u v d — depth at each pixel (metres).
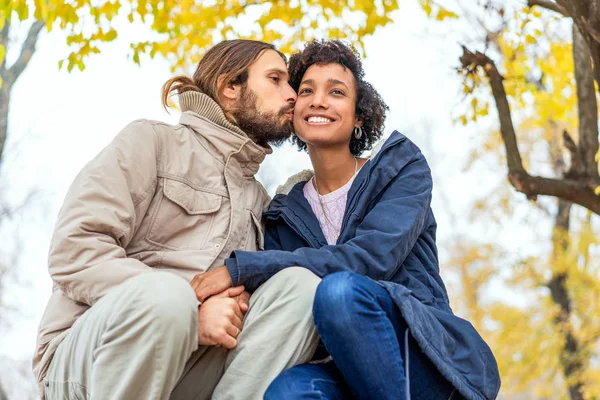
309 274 2.99
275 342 2.87
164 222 3.31
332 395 2.86
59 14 5.50
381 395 2.78
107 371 2.75
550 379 13.65
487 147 15.12
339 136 3.71
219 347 2.98
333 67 3.79
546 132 14.17
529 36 6.30
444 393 3.06
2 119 9.29
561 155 14.67
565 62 7.03
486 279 15.34
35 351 3.20
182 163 3.40
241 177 3.54
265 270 3.05
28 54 9.39
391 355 2.80
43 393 3.17
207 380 3.02
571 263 13.55
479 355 3.11
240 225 3.40
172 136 3.45
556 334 13.43
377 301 2.89
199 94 3.57
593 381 13.01
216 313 2.91
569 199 5.86
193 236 3.34
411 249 3.43
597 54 4.91
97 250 3.05
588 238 13.51
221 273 3.05
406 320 2.89
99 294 3.00
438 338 3.00
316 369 2.91
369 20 6.35
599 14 4.71
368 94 3.85
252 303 3.02
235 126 3.54
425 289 3.38
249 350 2.87
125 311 2.73
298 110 3.75
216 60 3.75
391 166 3.55
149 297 2.72
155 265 3.26
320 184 3.80
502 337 14.02
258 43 3.82
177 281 2.79
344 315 2.76
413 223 3.36
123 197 3.18
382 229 3.31
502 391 13.97
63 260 3.06
